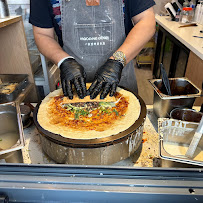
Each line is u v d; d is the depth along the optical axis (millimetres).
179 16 3270
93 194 469
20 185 472
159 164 834
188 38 2348
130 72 1351
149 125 1073
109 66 1045
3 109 822
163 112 1060
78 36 1190
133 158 866
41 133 800
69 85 1007
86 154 747
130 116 900
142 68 4340
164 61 3408
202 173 491
